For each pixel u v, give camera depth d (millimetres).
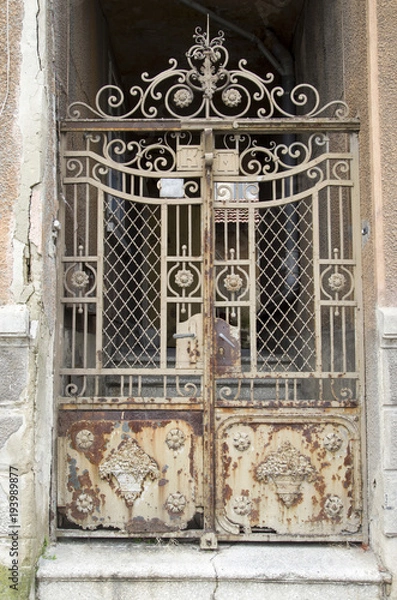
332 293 3783
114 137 5539
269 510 3178
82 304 3377
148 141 6488
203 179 3324
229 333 3287
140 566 2891
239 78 6672
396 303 2982
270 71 6656
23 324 2787
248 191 3381
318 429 3215
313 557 3020
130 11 5480
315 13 4750
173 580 2863
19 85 2941
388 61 3064
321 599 2842
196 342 3262
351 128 3299
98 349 3264
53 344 3207
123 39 6012
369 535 3135
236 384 4727
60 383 3254
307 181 5035
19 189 2904
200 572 2861
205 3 5391
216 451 3195
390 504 2891
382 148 3041
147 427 3225
